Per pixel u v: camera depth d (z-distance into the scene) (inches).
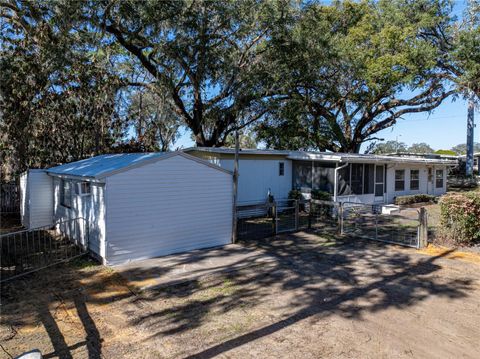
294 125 789.9
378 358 146.7
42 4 472.1
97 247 280.1
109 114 597.6
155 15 526.3
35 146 544.1
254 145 1079.0
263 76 642.8
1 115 497.4
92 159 424.5
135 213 278.7
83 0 467.8
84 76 553.3
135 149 657.0
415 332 169.5
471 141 1044.5
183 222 309.9
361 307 198.1
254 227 440.5
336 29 824.3
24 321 179.0
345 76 737.0
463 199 341.1
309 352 150.9
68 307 196.4
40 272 253.1
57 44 500.4
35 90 512.7
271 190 563.8
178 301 205.9
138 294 215.8
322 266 275.0
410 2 767.1
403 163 666.2
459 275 253.1
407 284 234.8
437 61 752.3
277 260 290.0
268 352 150.6
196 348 154.1
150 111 752.3
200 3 550.9
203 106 679.1
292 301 206.4
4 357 146.0
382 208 575.2
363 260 292.0
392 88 742.5
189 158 309.3
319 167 555.5
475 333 168.9
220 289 225.1
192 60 593.0
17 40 506.0
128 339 161.8
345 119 927.0
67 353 149.6
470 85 712.4
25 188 428.5
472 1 760.3
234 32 621.0
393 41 679.1
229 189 344.8
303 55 666.8
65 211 362.9
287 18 615.8
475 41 669.9
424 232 330.0
